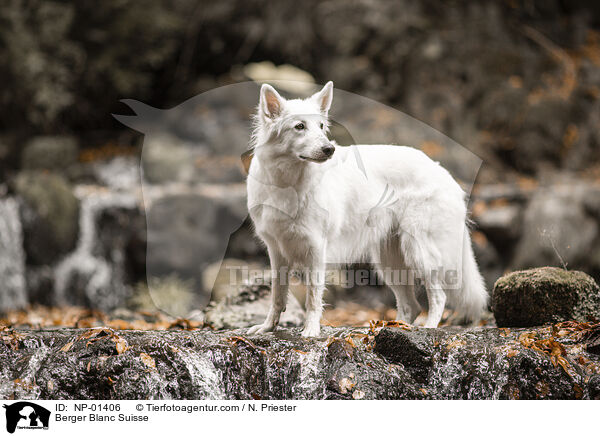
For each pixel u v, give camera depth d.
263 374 5.73
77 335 5.98
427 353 5.73
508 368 5.48
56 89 22.58
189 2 26.00
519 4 25.69
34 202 16.53
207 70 26.22
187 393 5.30
